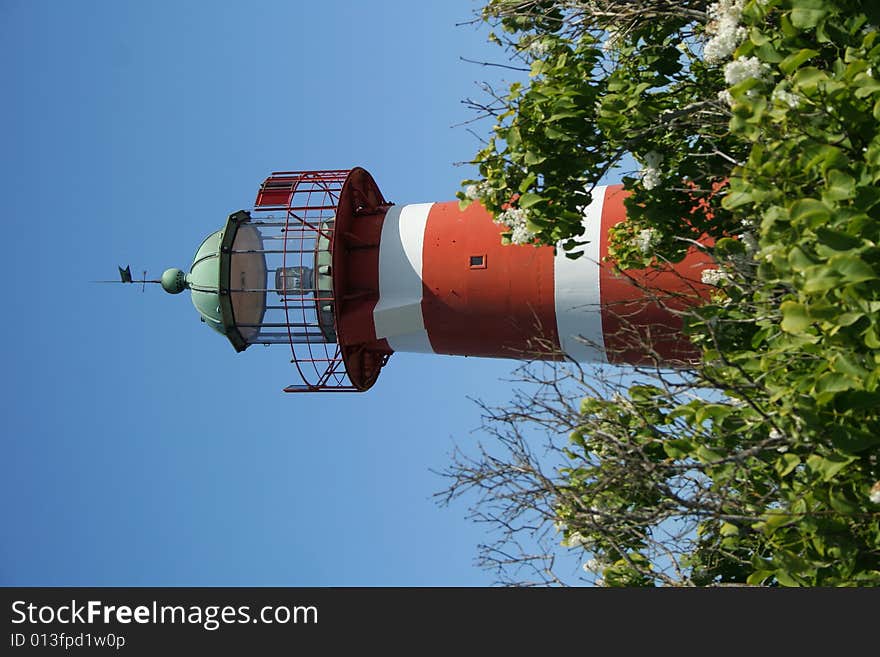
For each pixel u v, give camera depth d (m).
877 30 7.02
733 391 7.18
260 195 15.45
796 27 7.28
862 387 6.06
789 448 6.97
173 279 17.55
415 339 15.28
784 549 6.87
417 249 14.76
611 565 8.94
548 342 14.28
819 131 6.83
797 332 6.55
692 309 8.43
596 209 14.20
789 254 6.18
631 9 9.96
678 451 7.50
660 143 10.20
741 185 7.04
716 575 8.68
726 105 8.91
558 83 10.05
